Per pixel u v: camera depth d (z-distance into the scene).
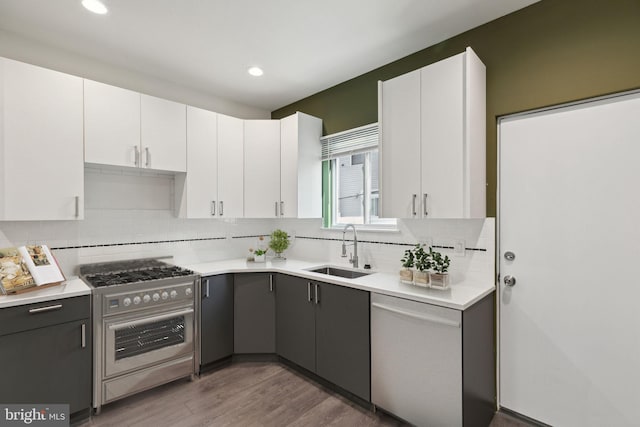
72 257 2.58
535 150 2.03
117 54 2.61
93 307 2.14
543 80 1.96
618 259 1.77
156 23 2.19
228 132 3.17
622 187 1.76
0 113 2.02
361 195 3.12
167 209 3.10
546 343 2.00
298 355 2.71
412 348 1.96
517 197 2.10
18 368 1.87
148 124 2.66
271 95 3.46
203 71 2.91
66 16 2.11
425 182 2.14
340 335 2.37
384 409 2.11
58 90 2.24
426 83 2.14
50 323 1.97
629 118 1.74
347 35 2.35
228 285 2.87
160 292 2.42
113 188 2.79
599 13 1.78
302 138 3.20
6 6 1.99
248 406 2.27
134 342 2.37
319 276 2.54
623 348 1.76
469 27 2.25
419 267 2.19
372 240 2.85
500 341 2.17
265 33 2.32
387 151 2.36
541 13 1.97
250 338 2.92
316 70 2.90
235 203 3.20
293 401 2.33
